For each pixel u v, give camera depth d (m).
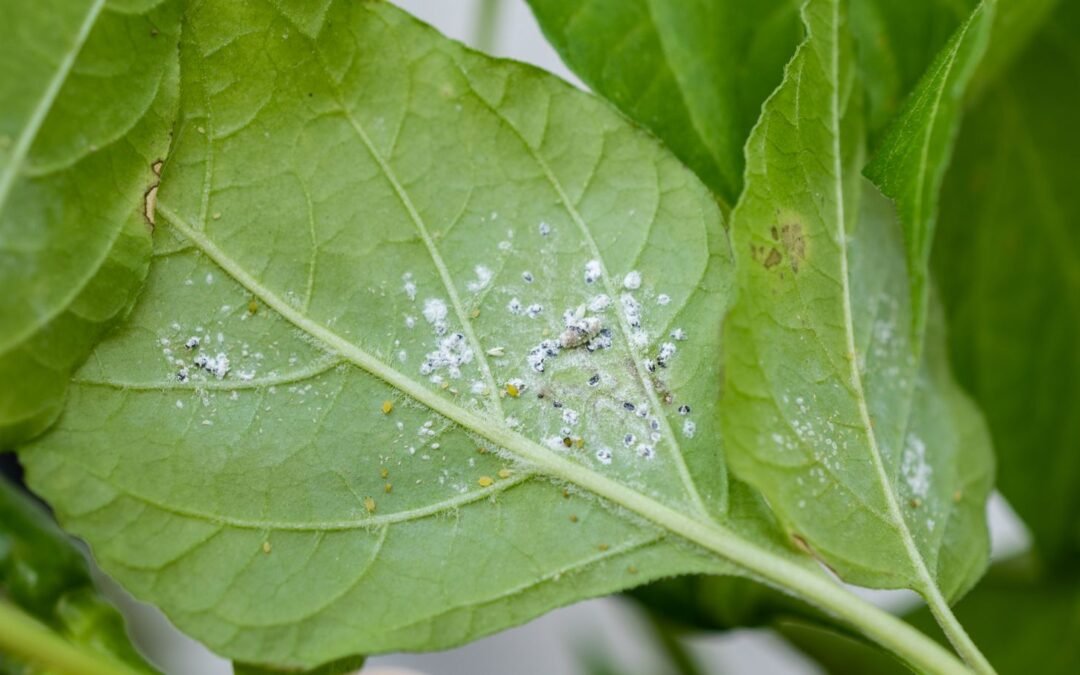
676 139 0.31
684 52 0.31
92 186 0.28
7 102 0.28
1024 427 0.36
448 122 0.29
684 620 0.34
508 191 0.30
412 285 0.29
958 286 0.36
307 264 0.29
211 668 0.38
